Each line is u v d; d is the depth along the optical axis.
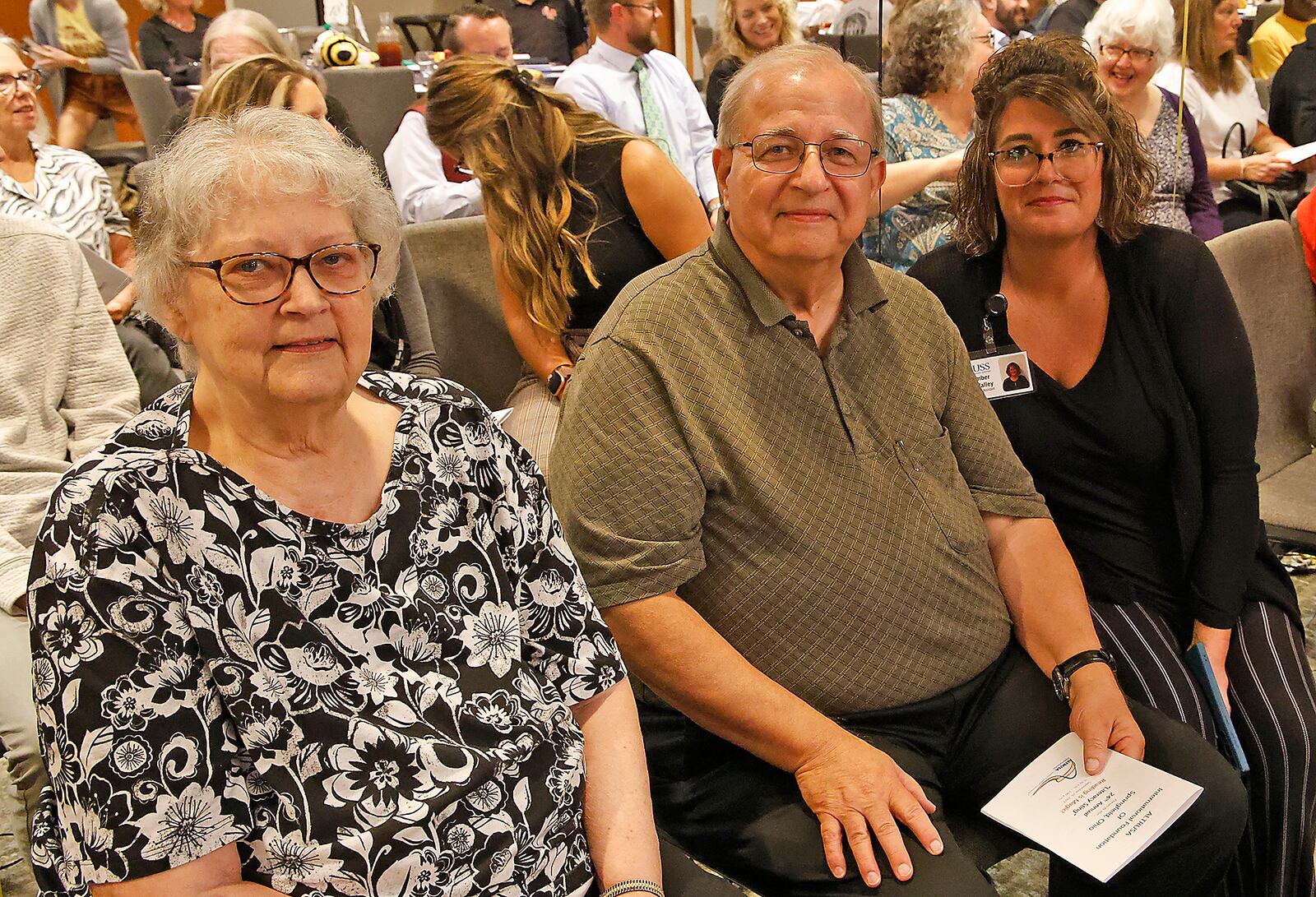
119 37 2.67
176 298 0.97
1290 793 1.51
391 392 1.12
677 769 1.41
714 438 1.31
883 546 1.37
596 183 2.15
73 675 0.87
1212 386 1.58
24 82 2.43
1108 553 1.68
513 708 1.06
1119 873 1.33
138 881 0.87
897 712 1.38
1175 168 2.74
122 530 0.91
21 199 2.45
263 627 0.94
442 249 2.41
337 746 0.95
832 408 1.36
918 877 1.18
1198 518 1.63
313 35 3.88
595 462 1.30
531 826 1.03
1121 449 1.63
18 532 1.76
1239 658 1.61
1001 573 1.54
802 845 1.23
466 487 1.09
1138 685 1.56
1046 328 1.66
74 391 1.93
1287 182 2.89
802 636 1.35
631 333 1.32
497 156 2.13
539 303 2.17
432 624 1.02
